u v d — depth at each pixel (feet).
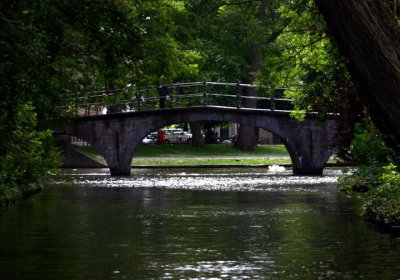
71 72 116.67
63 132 212.64
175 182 173.47
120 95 147.74
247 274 54.54
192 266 58.18
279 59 141.49
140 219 92.58
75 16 107.04
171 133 407.44
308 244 69.51
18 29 84.38
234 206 109.91
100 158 288.71
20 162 118.83
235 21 244.22
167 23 148.15
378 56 36.81
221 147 338.54
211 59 289.53
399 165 81.71
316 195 130.52
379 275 53.88
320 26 116.88
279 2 130.52
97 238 74.74
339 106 142.51
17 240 73.31
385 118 37.45
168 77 147.23
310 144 208.03
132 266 58.18
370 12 36.73
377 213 84.43
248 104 307.37
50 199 125.90
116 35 112.06
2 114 88.58
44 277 53.88
